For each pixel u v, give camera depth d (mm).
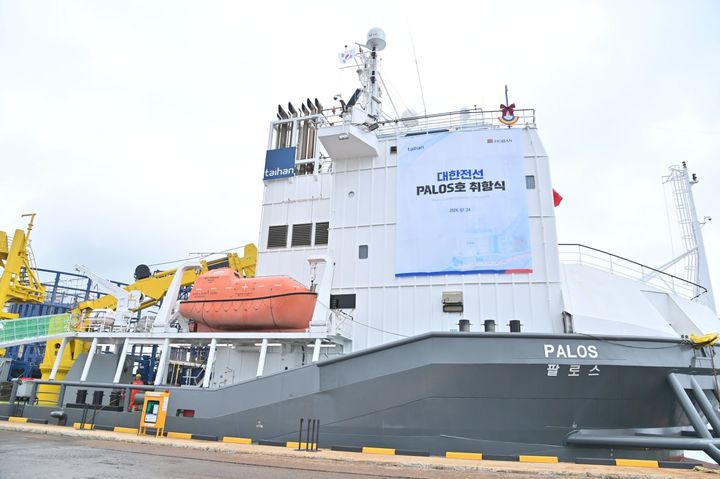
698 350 12609
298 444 13227
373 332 16156
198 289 17281
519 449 12188
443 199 16516
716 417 12000
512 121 16844
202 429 14617
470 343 12406
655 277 16609
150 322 18984
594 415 12336
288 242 20094
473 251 15797
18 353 40188
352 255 17203
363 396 13016
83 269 21641
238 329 16703
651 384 12297
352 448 12898
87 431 15820
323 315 15273
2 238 25438
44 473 9211
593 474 10375
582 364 11961
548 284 15039
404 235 16609
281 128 22750
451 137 17047
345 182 18125
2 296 24406
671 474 10469
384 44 21000
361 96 20375
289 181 21016
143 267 24141
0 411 18531
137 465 10453
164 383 16469
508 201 15938
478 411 12336
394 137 18109
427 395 12484
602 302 14891
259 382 14312
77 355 20047
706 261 23219
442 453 12312
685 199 24641
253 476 9531
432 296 15891
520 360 12070
